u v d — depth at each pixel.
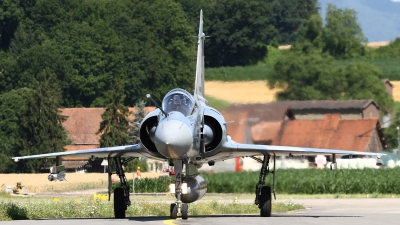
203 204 93.19
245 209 90.25
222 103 186.38
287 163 176.25
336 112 194.88
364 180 152.50
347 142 199.75
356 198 132.62
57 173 78.62
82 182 195.88
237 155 78.88
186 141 66.00
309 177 155.62
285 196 140.12
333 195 143.75
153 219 71.50
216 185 150.38
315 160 180.50
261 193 77.12
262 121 187.50
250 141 186.25
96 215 81.50
